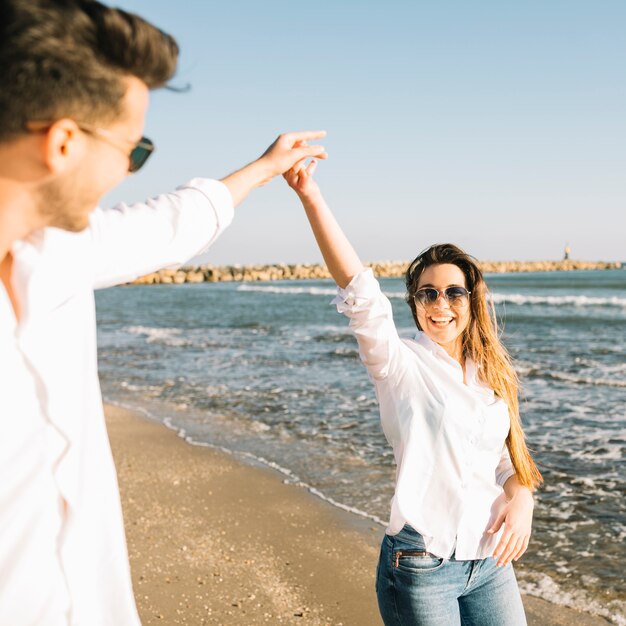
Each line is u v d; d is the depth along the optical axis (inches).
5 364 37.3
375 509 245.0
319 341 887.1
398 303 2026.3
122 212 52.3
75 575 39.3
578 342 829.2
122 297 2736.2
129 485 275.4
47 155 34.2
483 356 96.9
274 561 200.8
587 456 300.7
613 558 195.0
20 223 36.5
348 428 369.4
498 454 93.3
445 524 86.8
